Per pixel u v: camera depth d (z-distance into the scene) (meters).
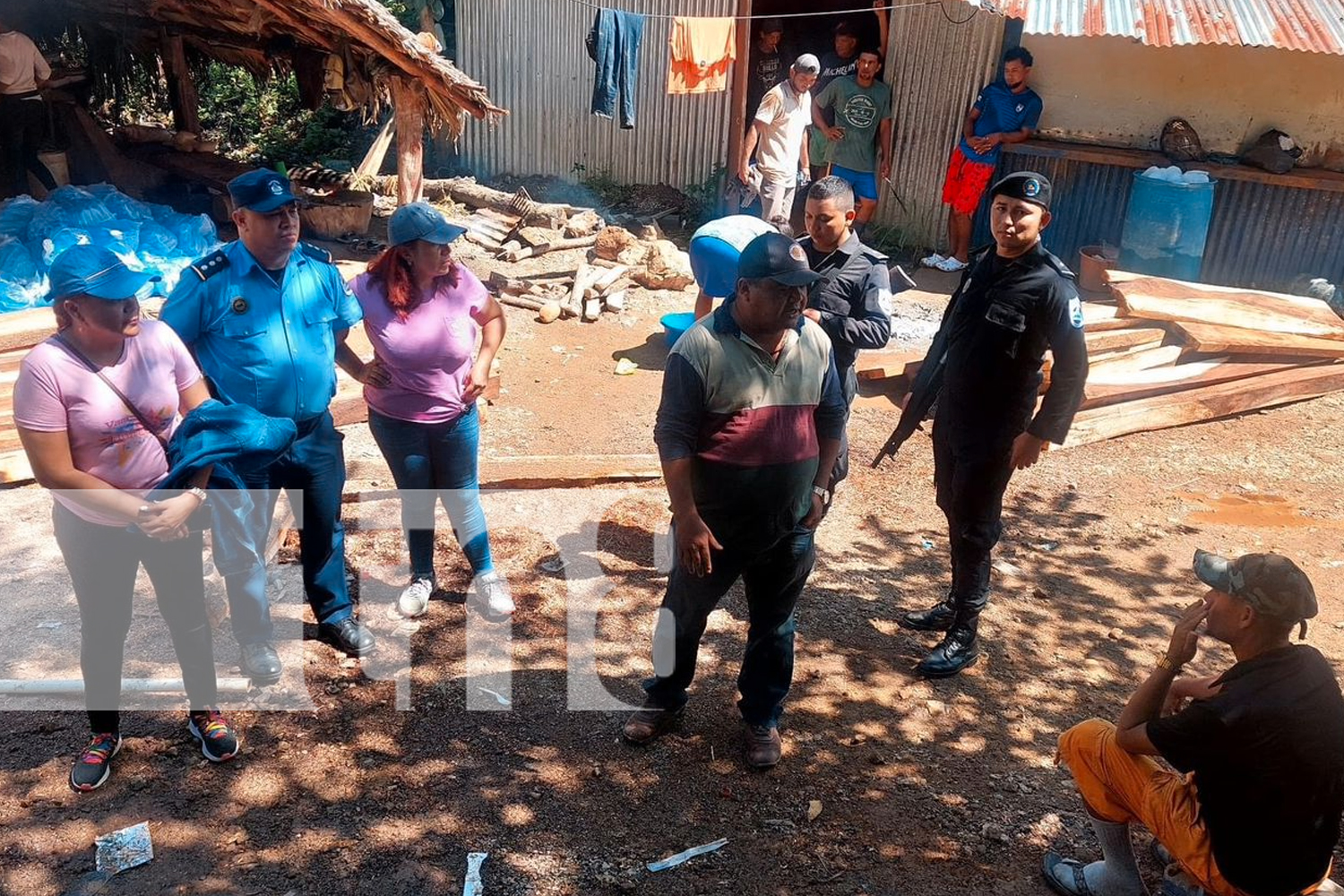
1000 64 10.74
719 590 3.87
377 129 14.59
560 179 13.20
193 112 12.38
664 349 8.67
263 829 3.69
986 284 4.32
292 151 14.65
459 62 13.28
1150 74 10.43
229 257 3.90
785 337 3.60
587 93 12.70
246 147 14.81
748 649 4.05
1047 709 4.59
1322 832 3.00
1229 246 10.48
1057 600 5.46
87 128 10.70
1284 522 6.39
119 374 3.37
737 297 3.51
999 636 5.11
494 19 12.91
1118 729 3.32
